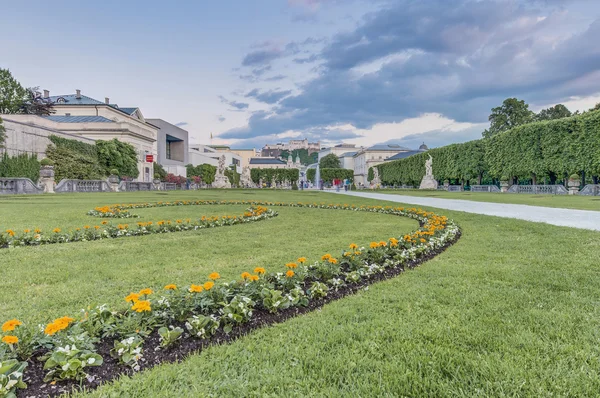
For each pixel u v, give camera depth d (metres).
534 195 23.05
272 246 5.50
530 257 4.38
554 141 26.61
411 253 4.41
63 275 3.80
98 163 35.84
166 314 2.42
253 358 1.98
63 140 31.81
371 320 2.49
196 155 76.38
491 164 33.47
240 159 101.00
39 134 29.05
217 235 6.68
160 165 56.16
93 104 47.53
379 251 4.20
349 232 7.04
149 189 38.53
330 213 11.55
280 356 2.01
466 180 38.94
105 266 4.20
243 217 9.14
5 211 10.15
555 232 6.24
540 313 2.52
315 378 1.79
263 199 19.73
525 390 1.65
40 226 7.27
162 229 7.12
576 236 5.75
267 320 2.58
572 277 3.44
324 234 6.77
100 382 1.80
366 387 1.69
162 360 2.02
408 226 8.01
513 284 3.27
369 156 88.00
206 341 2.24
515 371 1.78
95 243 5.78
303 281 3.26
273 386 1.72
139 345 2.09
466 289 3.14
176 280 3.61
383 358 1.97
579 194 23.89
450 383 1.71
